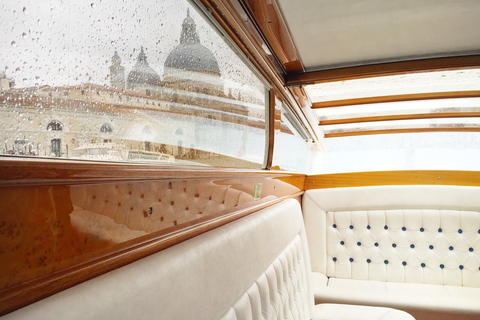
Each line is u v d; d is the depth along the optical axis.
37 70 0.59
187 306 0.85
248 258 1.29
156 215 0.88
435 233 2.88
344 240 3.01
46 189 0.57
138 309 0.68
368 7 1.42
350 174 3.07
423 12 1.48
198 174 1.03
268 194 1.89
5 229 0.51
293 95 2.31
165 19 0.96
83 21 0.68
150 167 0.80
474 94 2.80
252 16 1.40
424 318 2.38
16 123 0.56
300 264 2.06
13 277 0.52
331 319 2.10
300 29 1.60
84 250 0.66
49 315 0.53
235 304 1.16
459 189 2.86
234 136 1.52
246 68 1.59
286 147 2.66
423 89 2.76
